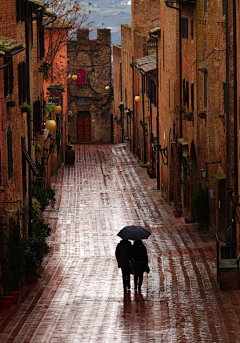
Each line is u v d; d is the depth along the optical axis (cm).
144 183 8325
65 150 10894
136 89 10912
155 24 11038
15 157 4041
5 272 3278
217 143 4884
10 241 3291
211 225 5203
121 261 3525
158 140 7712
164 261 4375
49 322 2939
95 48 13612
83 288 3675
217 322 2911
